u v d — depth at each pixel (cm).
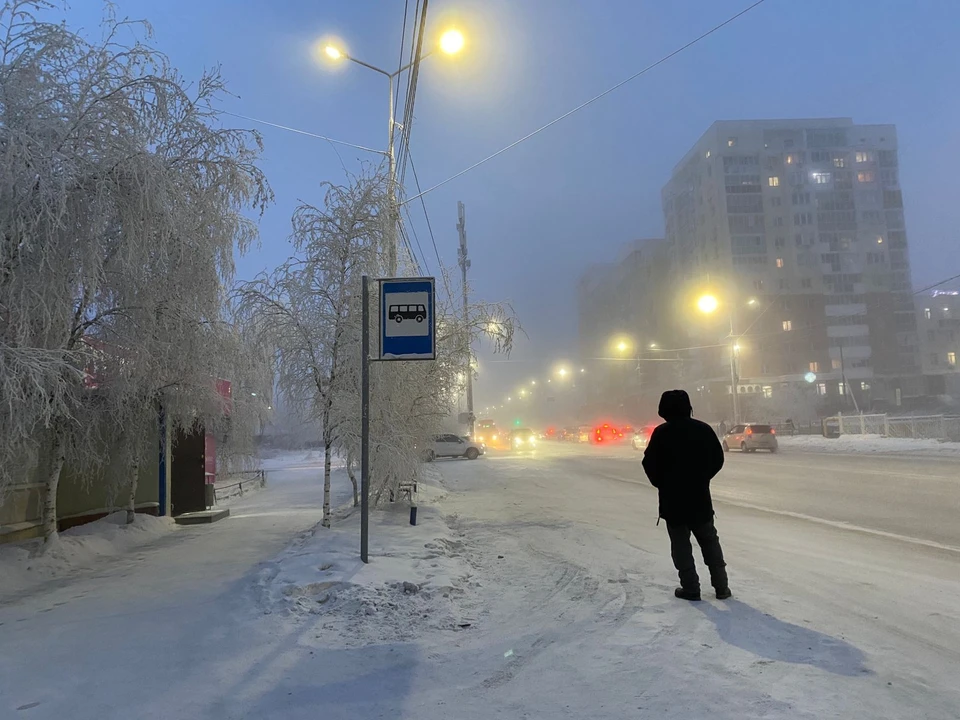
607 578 697
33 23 741
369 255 1012
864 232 9269
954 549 839
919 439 2980
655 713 372
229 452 2123
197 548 941
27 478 948
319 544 820
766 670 426
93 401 934
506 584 693
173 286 880
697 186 9881
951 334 9219
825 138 9381
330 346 1005
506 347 1300
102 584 724
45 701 407
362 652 484
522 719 374
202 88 916
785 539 921
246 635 519
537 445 5519
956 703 377
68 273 732
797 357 8788
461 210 3117
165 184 776
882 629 509
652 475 615
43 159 688
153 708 397
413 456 1206
